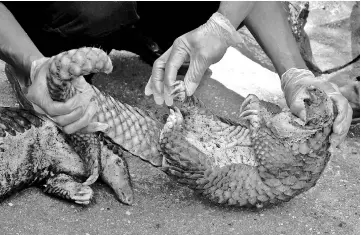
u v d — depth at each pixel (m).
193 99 1.88
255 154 1.83
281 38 1.98
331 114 1.75
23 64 1.80
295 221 1.87
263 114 1.85
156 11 2.27
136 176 1.98
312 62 2.32
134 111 1.90
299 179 1.82
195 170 1.81
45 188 1.87
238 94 2.38
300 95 1.78
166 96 1.81
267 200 1.84
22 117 1.85
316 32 2.32
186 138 1.85
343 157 2.13
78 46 2.15
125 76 2.42
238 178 1.82
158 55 2.39
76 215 1.83
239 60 2.57
